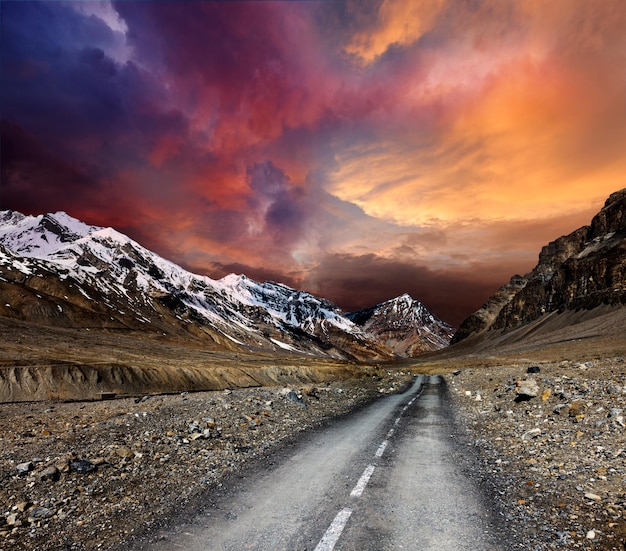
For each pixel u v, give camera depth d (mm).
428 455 10289
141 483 7926
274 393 21266
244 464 9305
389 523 6113
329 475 8539
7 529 5969
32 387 67688
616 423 10477
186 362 120188
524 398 16609
